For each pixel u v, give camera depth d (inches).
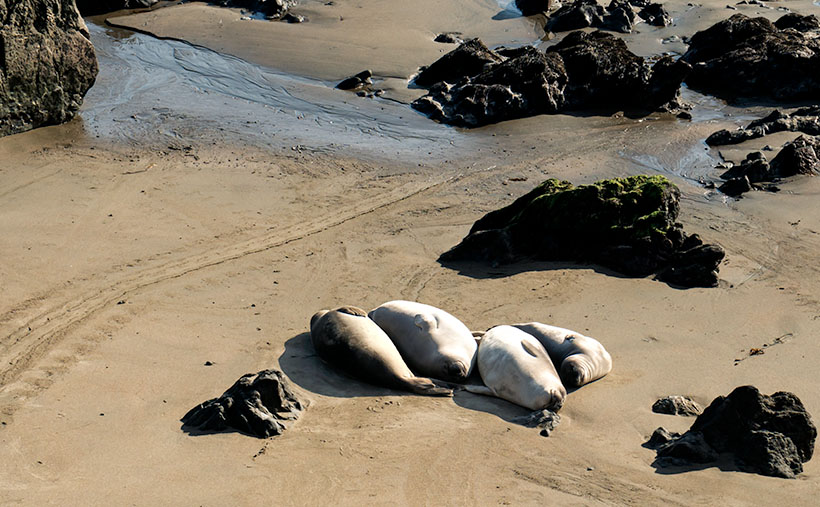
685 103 781.9
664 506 258.8
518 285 441.7
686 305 414.9
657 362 358.3
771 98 797.2
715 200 559.2
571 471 280.2
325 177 601.3
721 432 285.7
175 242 492.1
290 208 546.9
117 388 340.2
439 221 529.7
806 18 923.4
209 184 580.4
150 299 423.2
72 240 489.4
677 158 641.6
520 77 750.5
